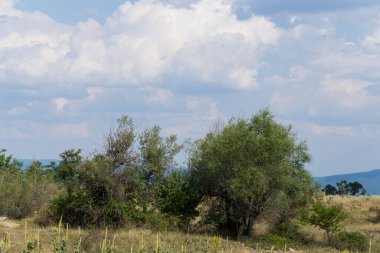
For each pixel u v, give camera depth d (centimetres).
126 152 3388
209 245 2745
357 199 4925
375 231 3972
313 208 3597
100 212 3156
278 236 3378
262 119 3697
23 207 3431
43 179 3700
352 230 3909
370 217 4553
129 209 3309
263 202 3484
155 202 3569
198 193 3641
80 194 3183
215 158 3594
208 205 3716
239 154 3550
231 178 3478
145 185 3484
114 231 2966
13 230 2705
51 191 3597
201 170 3675
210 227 3600
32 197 3472
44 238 2441
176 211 3600
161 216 3416
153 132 3678
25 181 3719
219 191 3631
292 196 3656
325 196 4994
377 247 3341
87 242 2239
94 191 3200
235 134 3606
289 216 3678
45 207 3319
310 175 3697
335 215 3438
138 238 2691
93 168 3189
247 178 3409
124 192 3350
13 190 3462
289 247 3234
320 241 3512
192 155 3744
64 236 2286
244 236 3450
